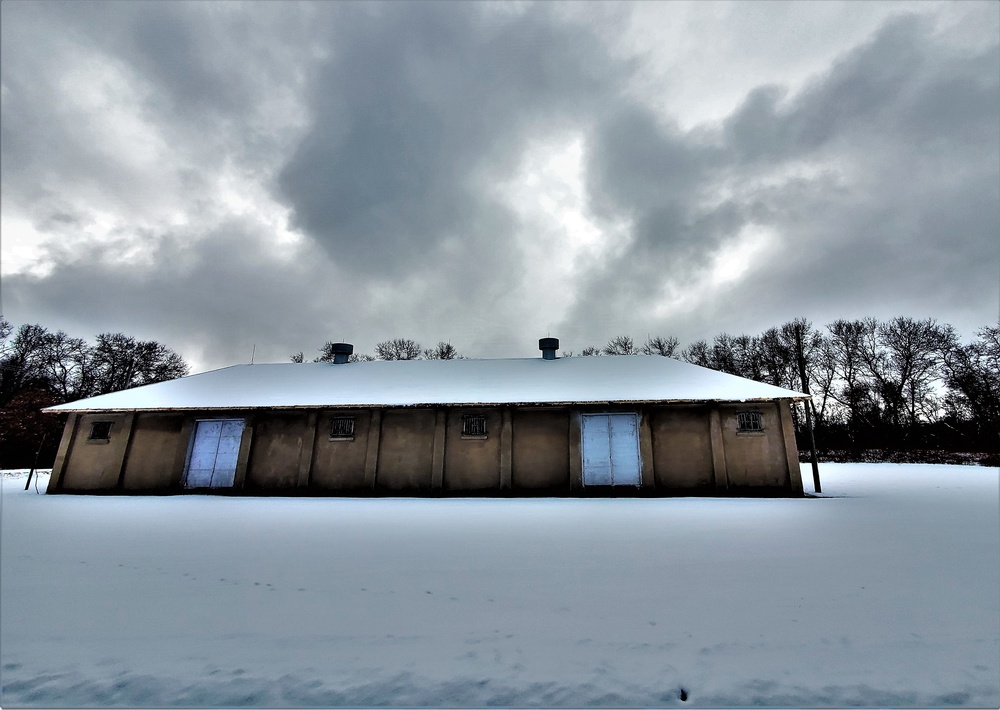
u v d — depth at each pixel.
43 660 2.85
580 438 12.90
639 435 12.65
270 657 2.88
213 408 13.45
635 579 4.32
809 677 2.62
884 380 32.69
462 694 2.51
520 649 2.96
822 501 10.31
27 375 29.22
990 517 7.84
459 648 2.98
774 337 36.38
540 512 8.87
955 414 30.89
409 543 5.93
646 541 5.97
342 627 3.29
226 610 3.61
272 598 3.87
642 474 12.34
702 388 12.90
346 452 13.42
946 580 4.24
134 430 14.17
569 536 6.36
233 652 2.95
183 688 2.57
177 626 3.32
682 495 12.09
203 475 13.66
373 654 2.91
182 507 10.00
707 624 3.30
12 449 23.47
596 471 12.64
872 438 32.28
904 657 2.84
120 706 2.43
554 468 12.77
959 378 30.05
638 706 2.40
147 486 13.68
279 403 13.48
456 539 6.19
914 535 6.29
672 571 4.57
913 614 3.46
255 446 13.77
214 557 5.21
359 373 16.70
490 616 3.47
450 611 3.57
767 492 11.78
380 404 13.09
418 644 3.04
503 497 12.21
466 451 13.13
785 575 4.42
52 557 5.22
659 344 43.69
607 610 3.57
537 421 13.20
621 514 8.45
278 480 13.44
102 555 5.32
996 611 3.52
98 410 13.69
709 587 4.08
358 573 4.57
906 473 19.22
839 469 21.86
